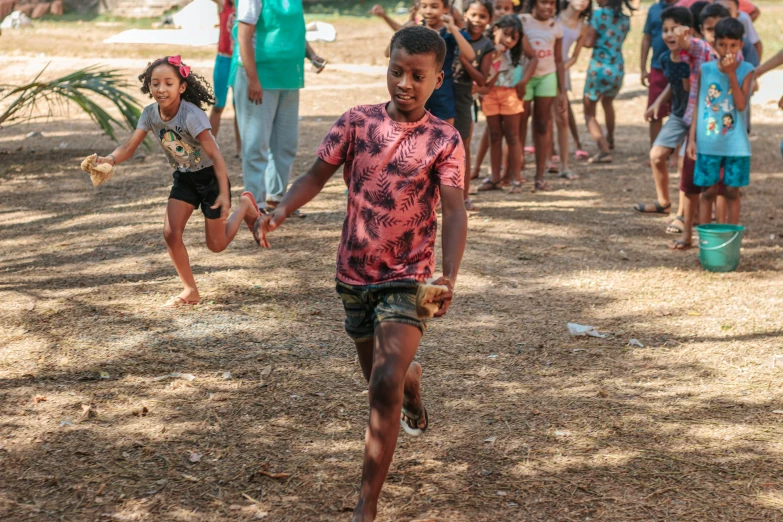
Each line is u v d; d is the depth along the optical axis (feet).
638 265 24.32
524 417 15.20
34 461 13.41
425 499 12.62
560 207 30.73
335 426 14.76
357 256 11.81
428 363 17.56
